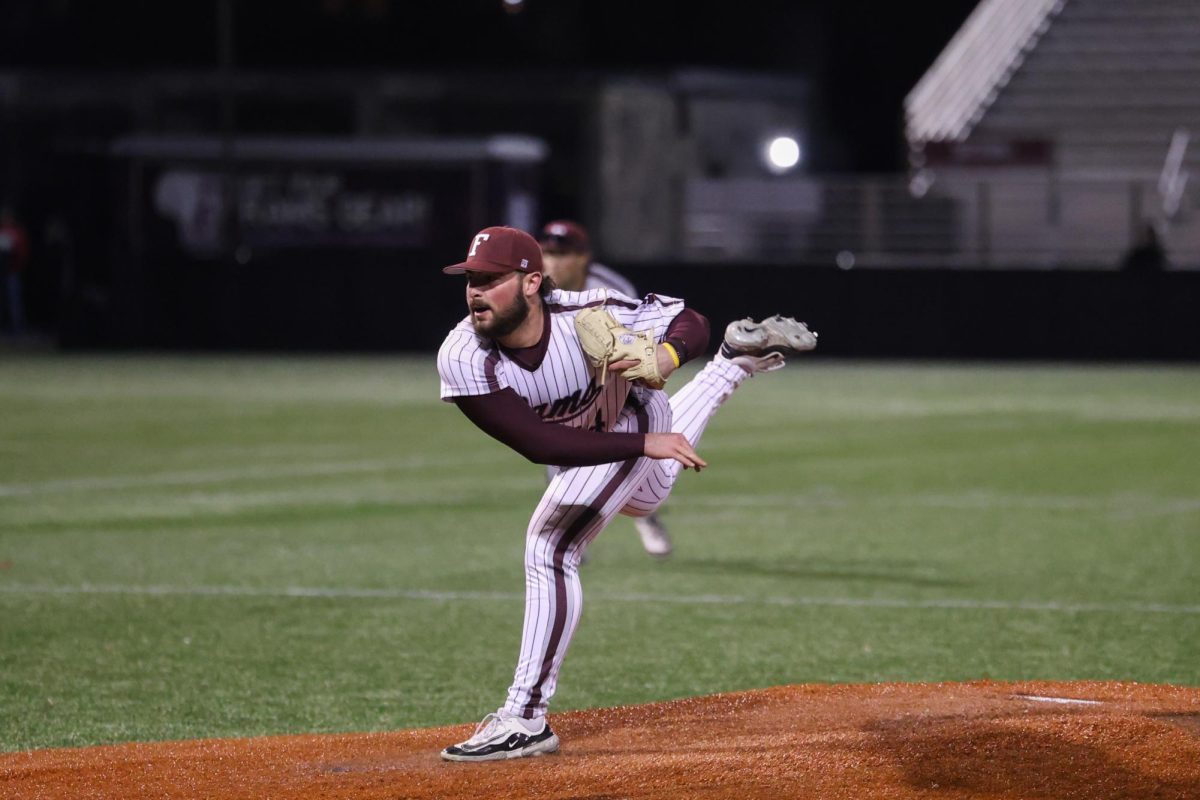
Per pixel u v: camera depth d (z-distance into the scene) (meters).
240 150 106.56
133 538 38.72
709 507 44.31
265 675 25.92
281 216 107.00
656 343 18.73
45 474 49.91
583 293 19.28
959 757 17.56
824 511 43.50
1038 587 33.03
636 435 18.33
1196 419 65.44
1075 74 121.75
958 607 31.11
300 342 97.38
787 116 126.00
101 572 34.53
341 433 60.59
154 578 33.94
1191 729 18.58
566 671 26.14
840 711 20.73
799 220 107.25
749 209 108.06
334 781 17.69
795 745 18.23
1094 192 109.06
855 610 30.84
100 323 99.62
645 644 28.09
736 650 27.59
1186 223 107.94
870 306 94.69
